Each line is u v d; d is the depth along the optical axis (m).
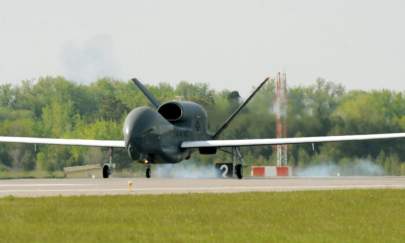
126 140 186.00
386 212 102.06
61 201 110.12
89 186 145.12
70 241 78.56
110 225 89.00
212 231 85.50
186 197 116.38
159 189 137.00
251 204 108.38
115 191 131.88
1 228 86.06
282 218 95.94
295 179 189.50
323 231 86.69
